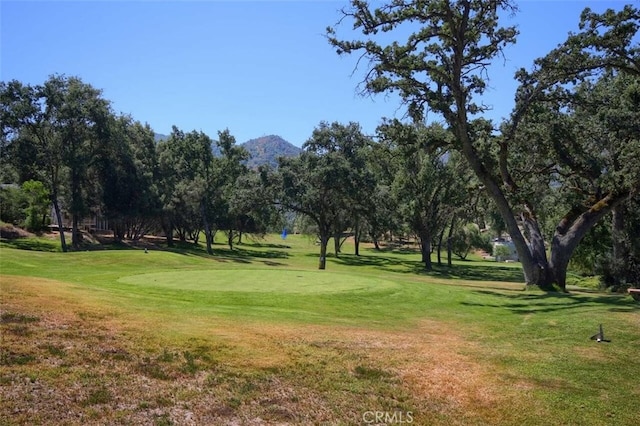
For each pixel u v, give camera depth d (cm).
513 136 2303
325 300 1580
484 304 1731
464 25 2091
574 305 1631
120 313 1070
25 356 739
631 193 2181
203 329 1003
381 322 1320
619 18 2047
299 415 645
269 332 1034
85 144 4872
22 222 5331
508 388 779
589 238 3444
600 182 2197
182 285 1736
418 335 1156
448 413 686
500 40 2170
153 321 1029
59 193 5191
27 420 555
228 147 6119
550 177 2764
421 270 5038
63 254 3753
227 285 1766
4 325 864
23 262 3002
